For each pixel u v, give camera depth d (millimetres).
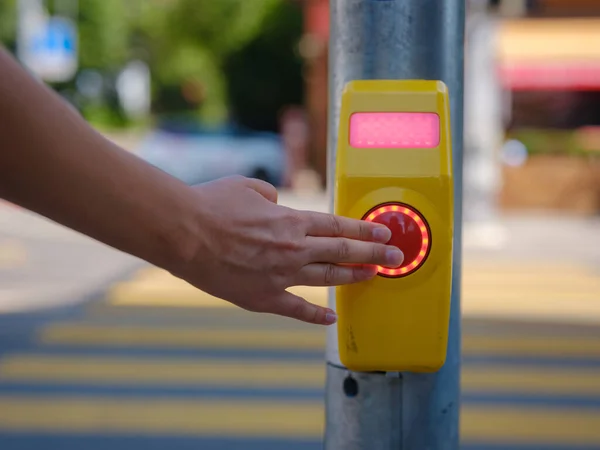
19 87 1016
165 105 37344
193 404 5617
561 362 6625
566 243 12586
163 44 34438
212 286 1213
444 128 1461
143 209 1120
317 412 5504
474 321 7859
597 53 17047
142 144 19328
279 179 19672
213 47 32406
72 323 7676
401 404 1618
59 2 32312
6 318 7836
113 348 6895
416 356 1449
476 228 12695
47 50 17219
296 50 30641
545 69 17141
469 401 5742
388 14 1594
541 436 5164
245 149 19438
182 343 7051
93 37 33719
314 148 19875
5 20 29047
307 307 1281
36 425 5246
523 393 5910
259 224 1228
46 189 1054
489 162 12742
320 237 1290
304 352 6852
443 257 1440
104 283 9547
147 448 4934
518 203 16125
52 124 1045
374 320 1441
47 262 10828
